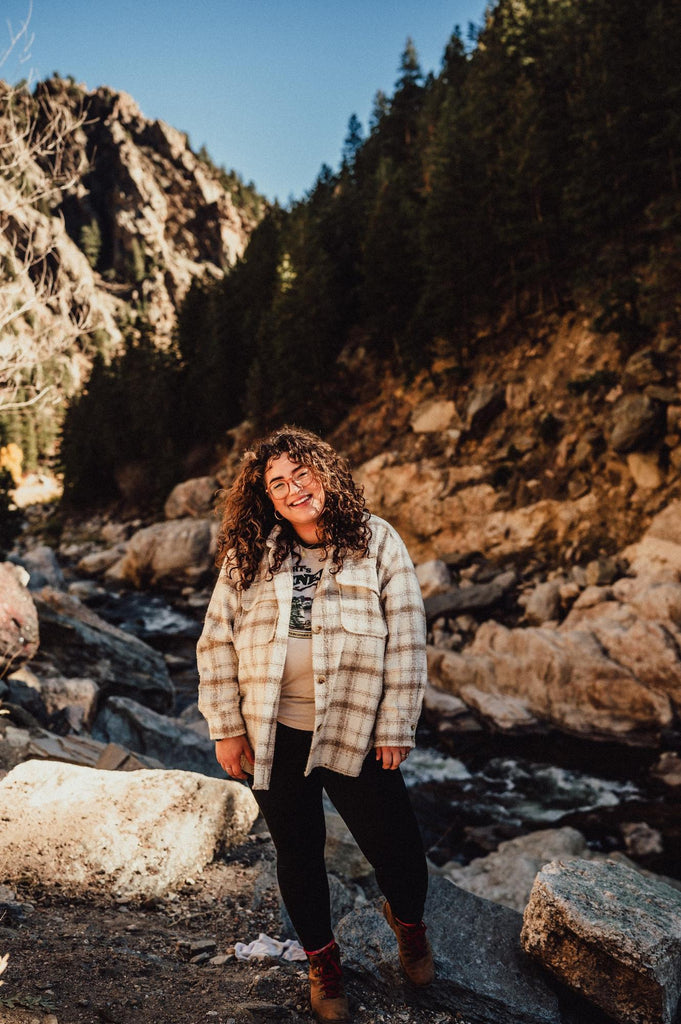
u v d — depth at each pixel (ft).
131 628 55.11
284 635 6.09
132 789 10.73
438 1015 6.75
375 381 81.71
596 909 7.06
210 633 6.48
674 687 30.04
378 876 6.48
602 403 51.80
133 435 123.13
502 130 70.49
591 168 58.95
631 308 52.85
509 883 15.90
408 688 6.00
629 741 29.76
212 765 17.52
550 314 63.36
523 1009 6.75
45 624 22.26
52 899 9.01
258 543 6.44
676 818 23.43
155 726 17.47
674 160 56.44
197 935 8.65
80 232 387.14
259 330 100.83
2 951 7.12
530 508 51.83
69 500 130.41
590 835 22.49
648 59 57.67
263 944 8.16
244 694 6.33
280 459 6.30
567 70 67.05
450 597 44.68
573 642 32.96
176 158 440.86
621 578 41.11
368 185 104.06
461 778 27.48
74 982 6.70
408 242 77.87
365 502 6.54
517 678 33.63
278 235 119.96
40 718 16.29
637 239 57.82
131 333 148.77
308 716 6.10
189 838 10.62
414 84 131.54
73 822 10.06
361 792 6.11
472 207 67.97
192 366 120.06
